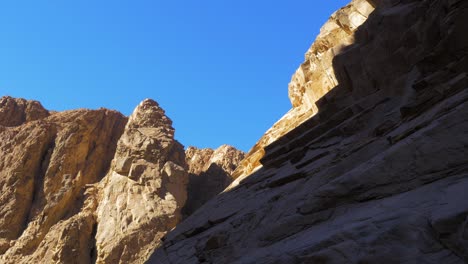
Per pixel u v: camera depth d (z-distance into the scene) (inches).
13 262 1455.5
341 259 256.2
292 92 1055.0
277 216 446.6
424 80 415.5
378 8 645.9
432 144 313.7
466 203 233.5
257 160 930.7
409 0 575.5
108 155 2081.7
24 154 1862.7
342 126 560.7
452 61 417.7
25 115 2234.3
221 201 709.3
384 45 557.9
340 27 880.9
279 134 951.6
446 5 446.3
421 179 305.9
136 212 1519.4
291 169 577.9
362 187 344.2
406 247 236.5
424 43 487.2
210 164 2110.0
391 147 355.3
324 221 354.9
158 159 1753.2
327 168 461.7
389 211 278.7
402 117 414.9
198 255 532.7
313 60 920.9
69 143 1952.5
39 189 1781.5
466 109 310.5
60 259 1405.0
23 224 1660.9
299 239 337.7
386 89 548.4
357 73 611.8
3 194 1723.7
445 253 221.1
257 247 418.0
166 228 1483.8
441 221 230.7
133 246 1407.5
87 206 1691.7
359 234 264.8
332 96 660.7
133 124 1985.7
